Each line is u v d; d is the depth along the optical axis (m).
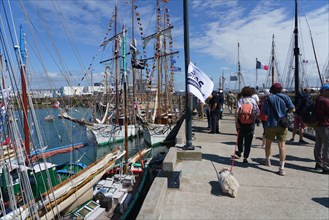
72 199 7.43
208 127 12.72
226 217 3.82
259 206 4.18
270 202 4.32
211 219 3.76
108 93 32.69
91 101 33.97
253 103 6.45
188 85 6.21
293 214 3.90
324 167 5.70
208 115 12.61
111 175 11.13
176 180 5.25
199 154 6.73
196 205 4.21
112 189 8.98
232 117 18.19
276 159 6.91
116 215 7.85
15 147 3.98
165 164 5.25
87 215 7.22
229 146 8.58
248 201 4.37
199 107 17.27
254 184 5.13
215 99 11.20
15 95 4.08
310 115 5.75
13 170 5.43
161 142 24.34
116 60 20.88
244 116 6.34
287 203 4.28
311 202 4.31
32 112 4.72
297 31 9.98
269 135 5.91
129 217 7.96
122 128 24.38
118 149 12.23
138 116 24.33
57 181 8.05
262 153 7.57
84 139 24.73
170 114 29.58
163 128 24.45
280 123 5.57
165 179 4.72
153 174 11.34
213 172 5.84
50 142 20.83
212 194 4.66
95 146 23.02
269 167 6.21
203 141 9.48
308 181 5.27
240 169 6.06
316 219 3.75
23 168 4.01
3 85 3.81
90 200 8.27
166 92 29.77
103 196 8.34
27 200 4.05
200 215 3.88
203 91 6.12
